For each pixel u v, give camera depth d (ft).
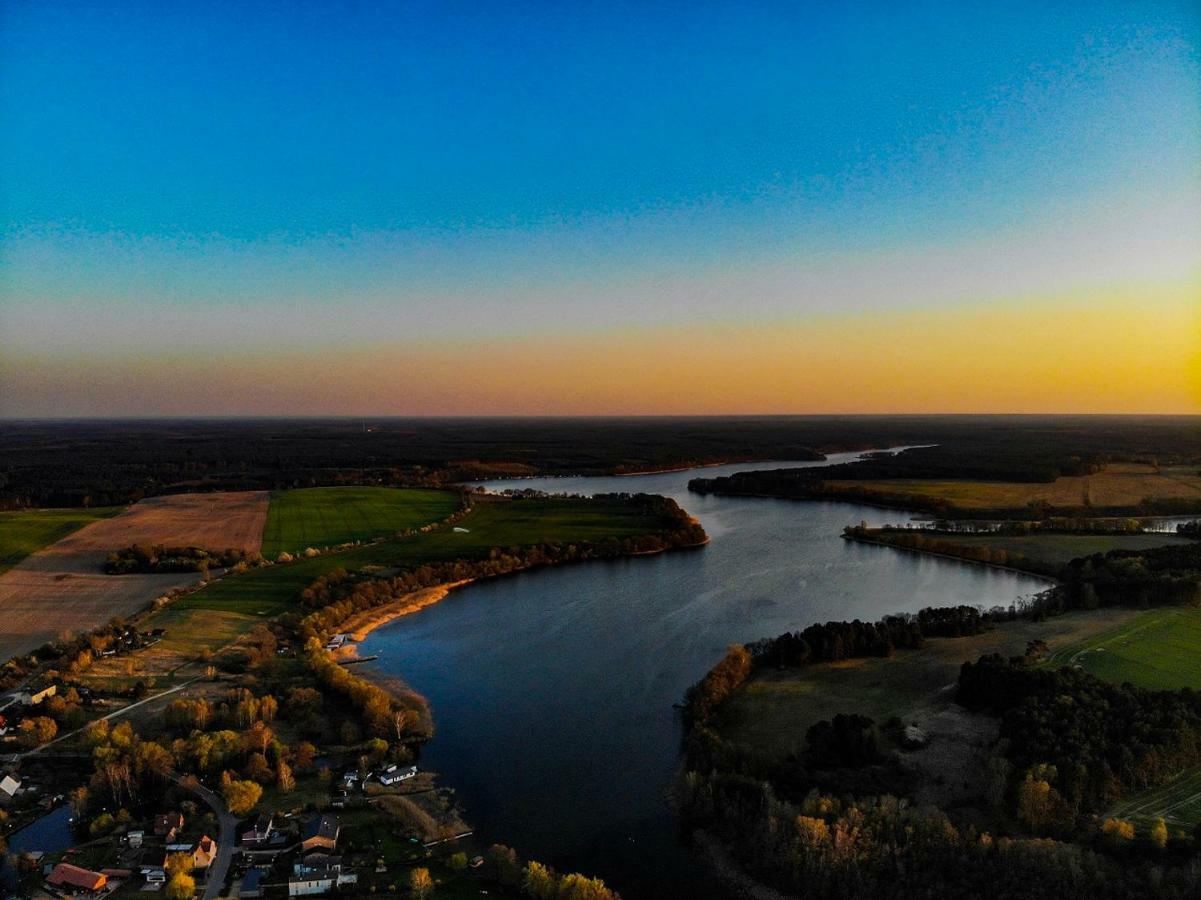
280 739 338.34
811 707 363.56
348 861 253.44
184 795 291.38
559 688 400.88
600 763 322.55
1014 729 305.94
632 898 241.96
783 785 284.61
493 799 295.48
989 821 262.26
